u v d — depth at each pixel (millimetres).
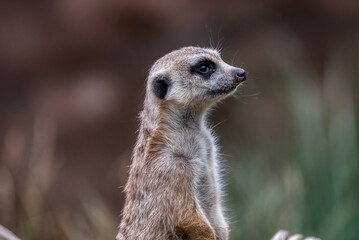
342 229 9633
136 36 16969
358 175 10062
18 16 17328
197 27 16766
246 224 10320
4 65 16906
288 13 16766
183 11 16922
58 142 15820
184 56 7016
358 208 9820
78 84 16750
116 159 15336
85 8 17016
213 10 16875
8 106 16578
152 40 16922
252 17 16688
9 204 10211
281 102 13828
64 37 16969
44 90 16734
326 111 11250
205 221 6316
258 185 10883
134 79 16703
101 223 10508
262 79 14672
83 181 15141
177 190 6340
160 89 6797
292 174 10125
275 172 11281
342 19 16797
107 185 14781
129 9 16766
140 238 6355
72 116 16312
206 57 7027
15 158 11781
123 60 16922
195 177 6484
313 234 9680
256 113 13945
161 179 6363
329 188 10008
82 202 12703
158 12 16891
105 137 16156
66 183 14914
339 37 16516
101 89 16594
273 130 13055
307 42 16438
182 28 16812
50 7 17266
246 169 11367
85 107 16391
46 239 10273
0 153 14719
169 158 6438
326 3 16859
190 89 6914
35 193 10344
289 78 12859
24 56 16984
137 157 6605
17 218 10328
